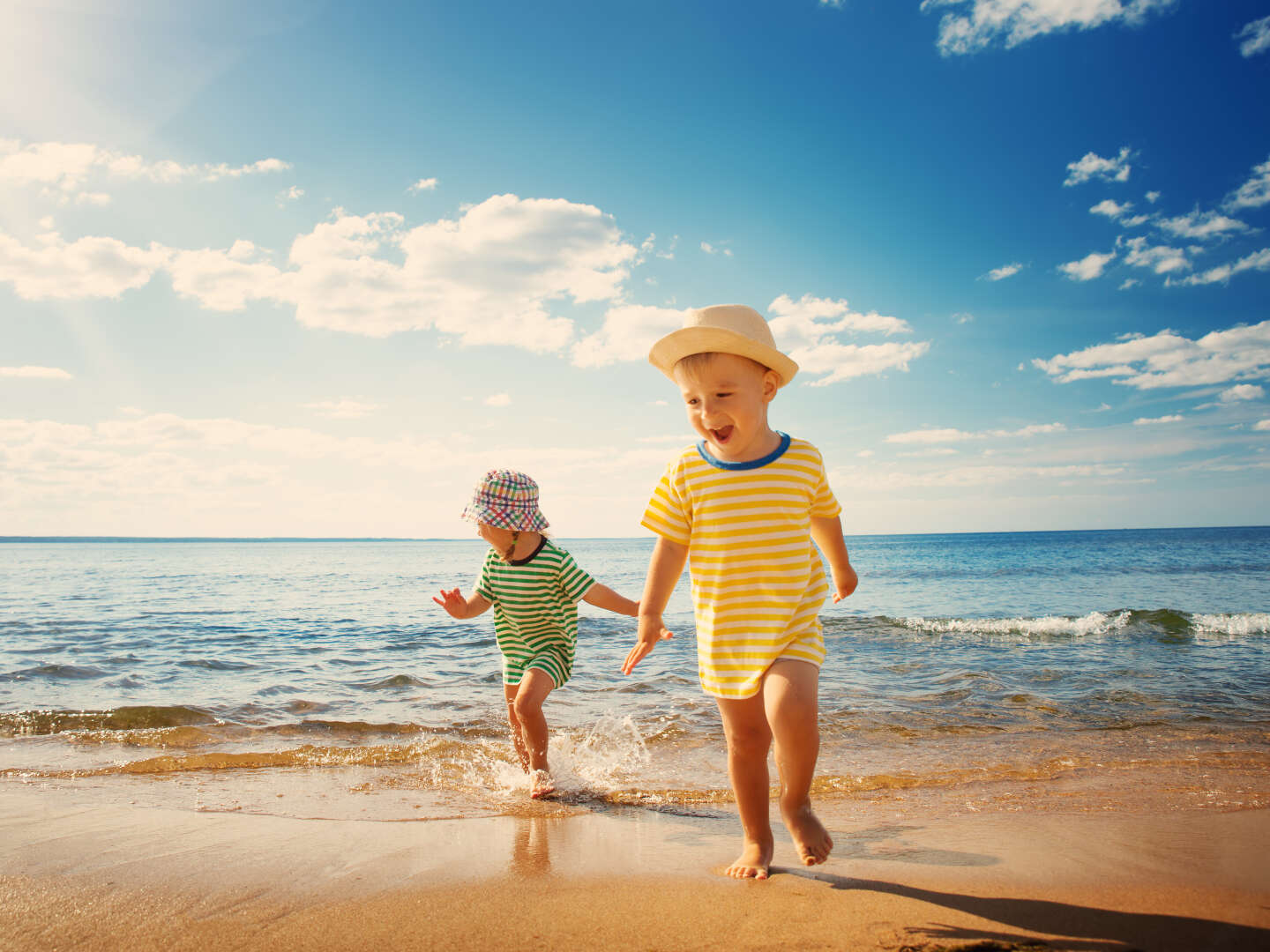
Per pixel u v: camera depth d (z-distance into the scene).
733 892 2.03
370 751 3.88
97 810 2.87
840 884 2.09
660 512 2.40
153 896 2.01
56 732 4.31
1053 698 5.45
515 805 3.04
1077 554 46.81
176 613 13.17
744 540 2.21
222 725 4.50
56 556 75.12
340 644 8.97
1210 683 6.12
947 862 2.27
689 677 6.41
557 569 3.49
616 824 2.77
